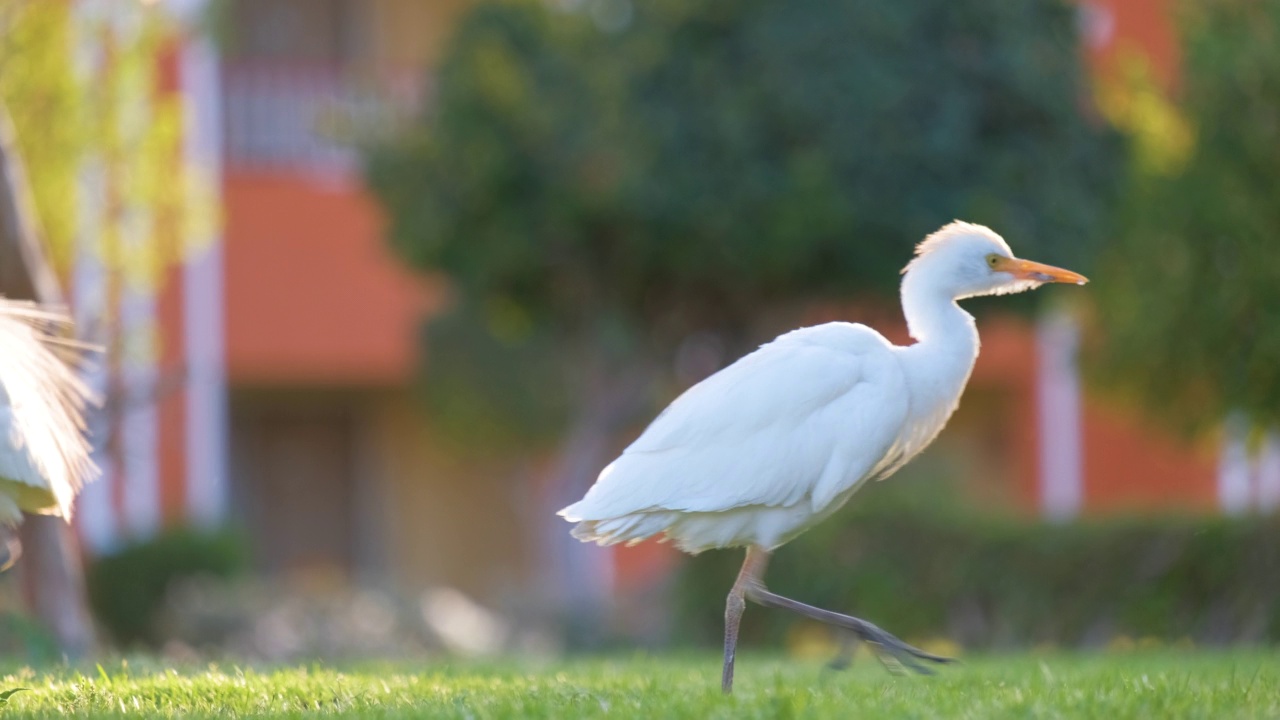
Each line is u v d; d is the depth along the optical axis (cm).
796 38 1554
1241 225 1442
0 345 814
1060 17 1623
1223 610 1427
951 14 1562
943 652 1455
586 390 1986
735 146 1557
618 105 1602
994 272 812
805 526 763
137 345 1465
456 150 1761
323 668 957
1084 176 1599
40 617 1280
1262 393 1484
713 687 768
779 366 753
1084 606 1487
